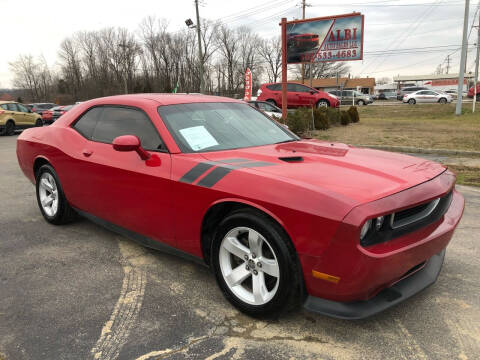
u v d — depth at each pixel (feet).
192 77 213.87
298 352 6.94
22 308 8.54
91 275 10.12
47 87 265.75
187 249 9.05
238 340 7.31
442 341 7.23
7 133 55.72
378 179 7.41
